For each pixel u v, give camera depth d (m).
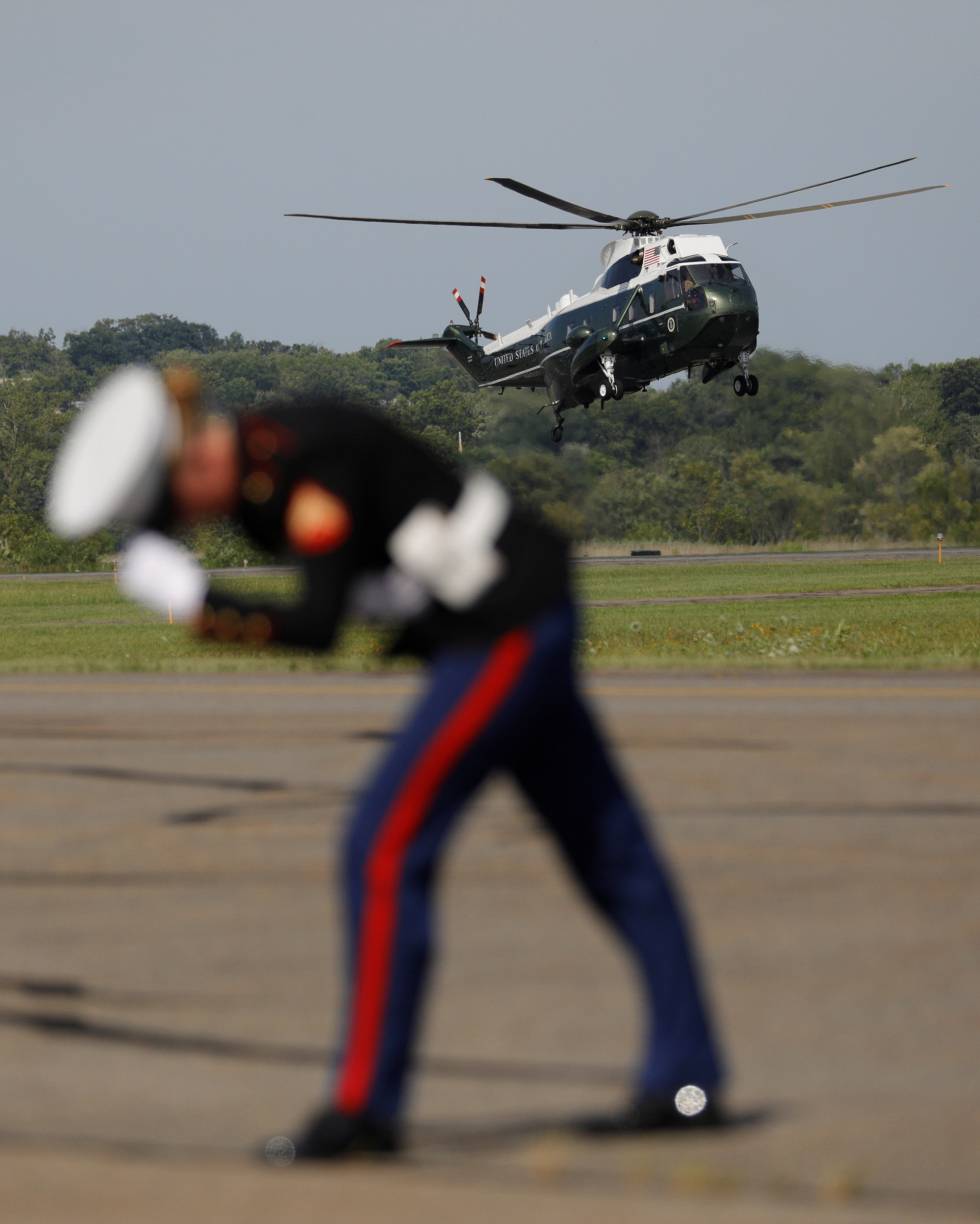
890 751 36.44
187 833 28.11
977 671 56.34
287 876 24.78
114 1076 15.94
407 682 55.03
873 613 123.75
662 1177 13.23
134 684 55.00
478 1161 13.55
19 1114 14.80
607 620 119.94
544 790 14.40
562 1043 16.91
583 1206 12.01
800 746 37.31
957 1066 16.12
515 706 13.52
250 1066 16.28
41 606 175.12
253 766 35.50
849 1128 14.45
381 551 13.63
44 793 32.16
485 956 20.14
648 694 48.69
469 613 13.66
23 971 19.67
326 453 13.31
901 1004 18.11
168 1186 12.34
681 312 158.38
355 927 13.43
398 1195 12.19
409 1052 13.47
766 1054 16.48
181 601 13.38
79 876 24.77
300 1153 13.29
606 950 20.41
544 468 181.25
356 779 33.69
